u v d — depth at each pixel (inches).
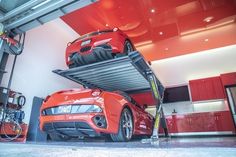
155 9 210.2
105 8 204.2
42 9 85.9
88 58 120.7
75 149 46.0
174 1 199.5
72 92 84.3
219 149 31.4
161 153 35.8
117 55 114.6
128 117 93.0
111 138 83.7
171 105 284.2
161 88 144.0
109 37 115.0
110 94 82.4
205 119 237.0
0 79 109.2
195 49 277.1
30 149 56.2
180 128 244.8
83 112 74.5
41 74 173.0
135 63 112.2
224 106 253.3
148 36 267.9
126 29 244.7
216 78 255.3
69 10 87.8
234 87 235.8
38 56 173.8
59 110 79.7
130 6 202.5
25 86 152.6
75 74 139.9
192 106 265.6
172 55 289.3
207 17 233.8
